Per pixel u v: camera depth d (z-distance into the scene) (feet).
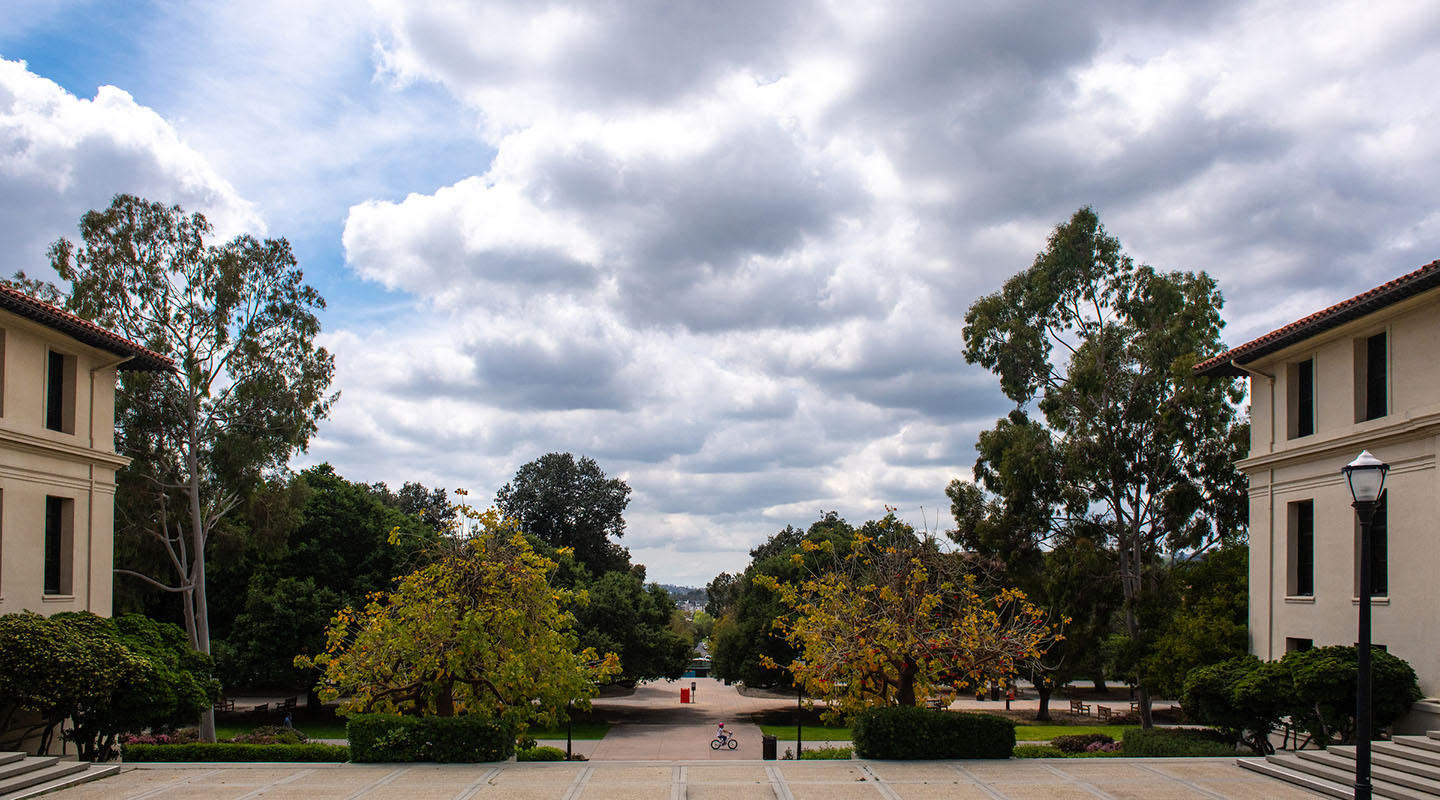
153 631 66.54
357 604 139.64
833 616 63.46
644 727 140.87
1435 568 54.80
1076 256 121.08
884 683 66.13
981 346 127.24
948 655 63.05
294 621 132.46
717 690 219.41
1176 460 115.44
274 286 111.45
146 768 55.72
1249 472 75.92
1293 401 71.10
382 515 154.51
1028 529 120.37
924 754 58.65
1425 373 57.21
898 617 61.72
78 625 60.39
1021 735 111.24
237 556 118.42
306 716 141.69
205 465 109.09
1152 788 49.01
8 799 44.50
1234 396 114.32
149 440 105.09
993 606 87.30
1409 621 56.95
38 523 63.77
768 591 163.02
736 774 53.78
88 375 70.23
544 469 216.74
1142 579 115.14
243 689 183.01
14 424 61.82
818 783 50.65
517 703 66.59
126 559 118.01
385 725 57.88
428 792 47.93
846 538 169.89
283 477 116.16
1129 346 116.16
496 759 58.49
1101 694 180.14
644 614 162.20
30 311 61.16
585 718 153.58
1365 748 34.86
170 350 104.06
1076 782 50.75
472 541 62.59
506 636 61.77
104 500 71.31
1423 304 57.21
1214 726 69.72
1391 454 59.26
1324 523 65.92
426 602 60.75
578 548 213.25
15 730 59.21
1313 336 66.23
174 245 106.83
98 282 101.55
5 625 54.08
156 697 58.08
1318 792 47.75
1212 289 116.57
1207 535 113.91
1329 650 57.82
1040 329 124.57
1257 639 73.61
